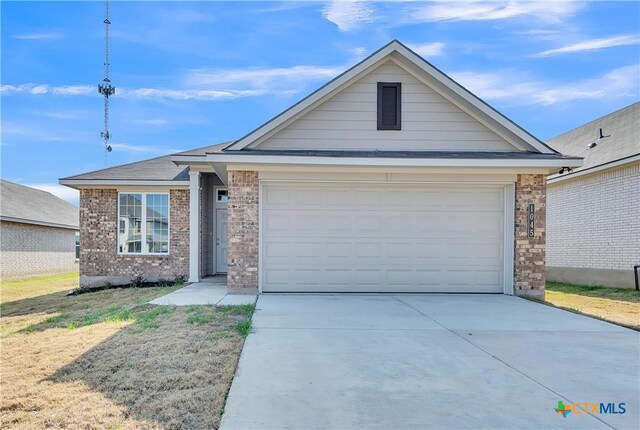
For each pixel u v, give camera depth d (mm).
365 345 5289
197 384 4020
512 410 3475
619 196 12289
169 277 13117
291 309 7551
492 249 9641
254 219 9297
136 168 14391
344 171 9328
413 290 9539
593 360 4797
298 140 9633
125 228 13305
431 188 9617
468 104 9703
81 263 13188
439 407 3518
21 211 19266
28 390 3971
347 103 9703
